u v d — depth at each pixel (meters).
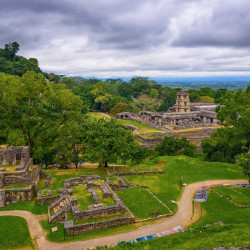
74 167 44.84
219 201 27.83
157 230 21.80
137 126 70.38
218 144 49.75
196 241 18.22
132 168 39.72
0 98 36.94
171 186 32.44
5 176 27.17
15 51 120.88
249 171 28.81
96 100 107.38
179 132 61.56
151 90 134.12
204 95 128.62
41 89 37.91
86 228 21.20
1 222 21.92
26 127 38.44
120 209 23.30
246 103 48.09
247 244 16.69
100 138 36.66
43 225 22.20
